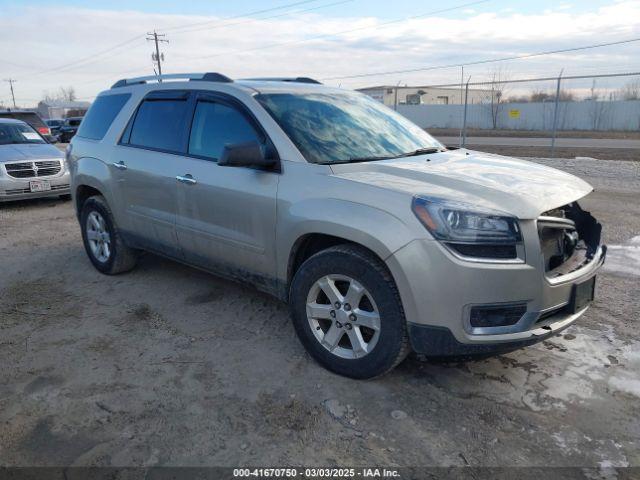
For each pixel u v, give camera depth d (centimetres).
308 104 388
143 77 482
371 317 299
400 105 4594
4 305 446
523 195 287
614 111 3772
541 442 263
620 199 916
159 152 430
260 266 361
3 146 944
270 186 340
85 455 254
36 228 748
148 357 352
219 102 391
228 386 314
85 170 506
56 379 324
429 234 271
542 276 276
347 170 326
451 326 275
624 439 265
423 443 262
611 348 360
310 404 295
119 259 502
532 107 4034
